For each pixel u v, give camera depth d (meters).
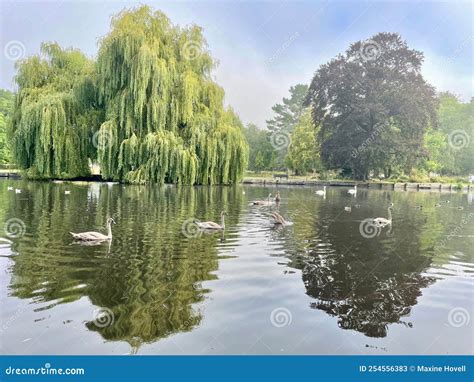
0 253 12.66
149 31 40.72
